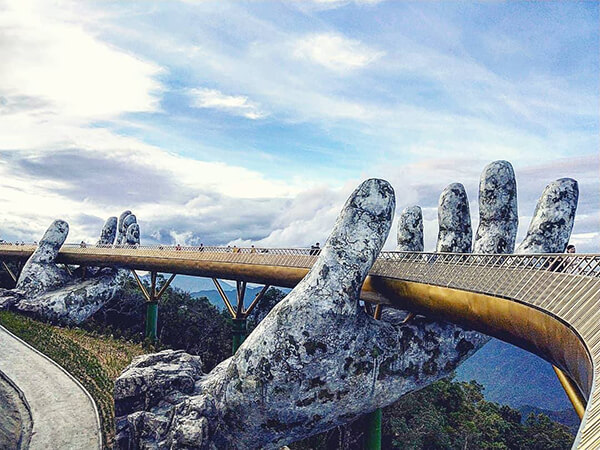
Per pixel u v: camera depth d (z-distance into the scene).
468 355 33.25
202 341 67.31
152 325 58.81
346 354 29.62
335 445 49.44
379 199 31.14
